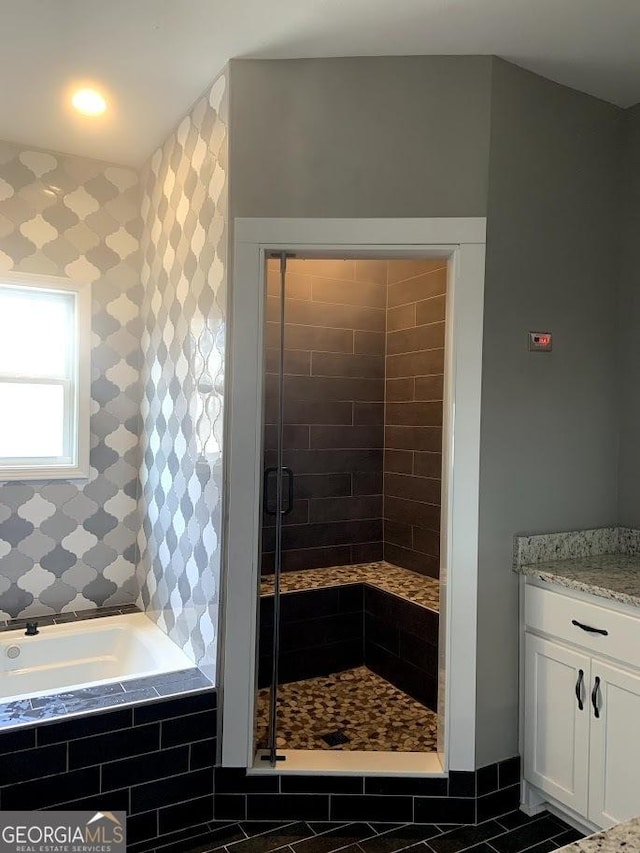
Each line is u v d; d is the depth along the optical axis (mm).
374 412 3844
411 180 2156
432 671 2877
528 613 2209
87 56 2172
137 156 3020
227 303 2176
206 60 2191
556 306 2346
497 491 2217
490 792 2164
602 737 1926
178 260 2658
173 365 2703
